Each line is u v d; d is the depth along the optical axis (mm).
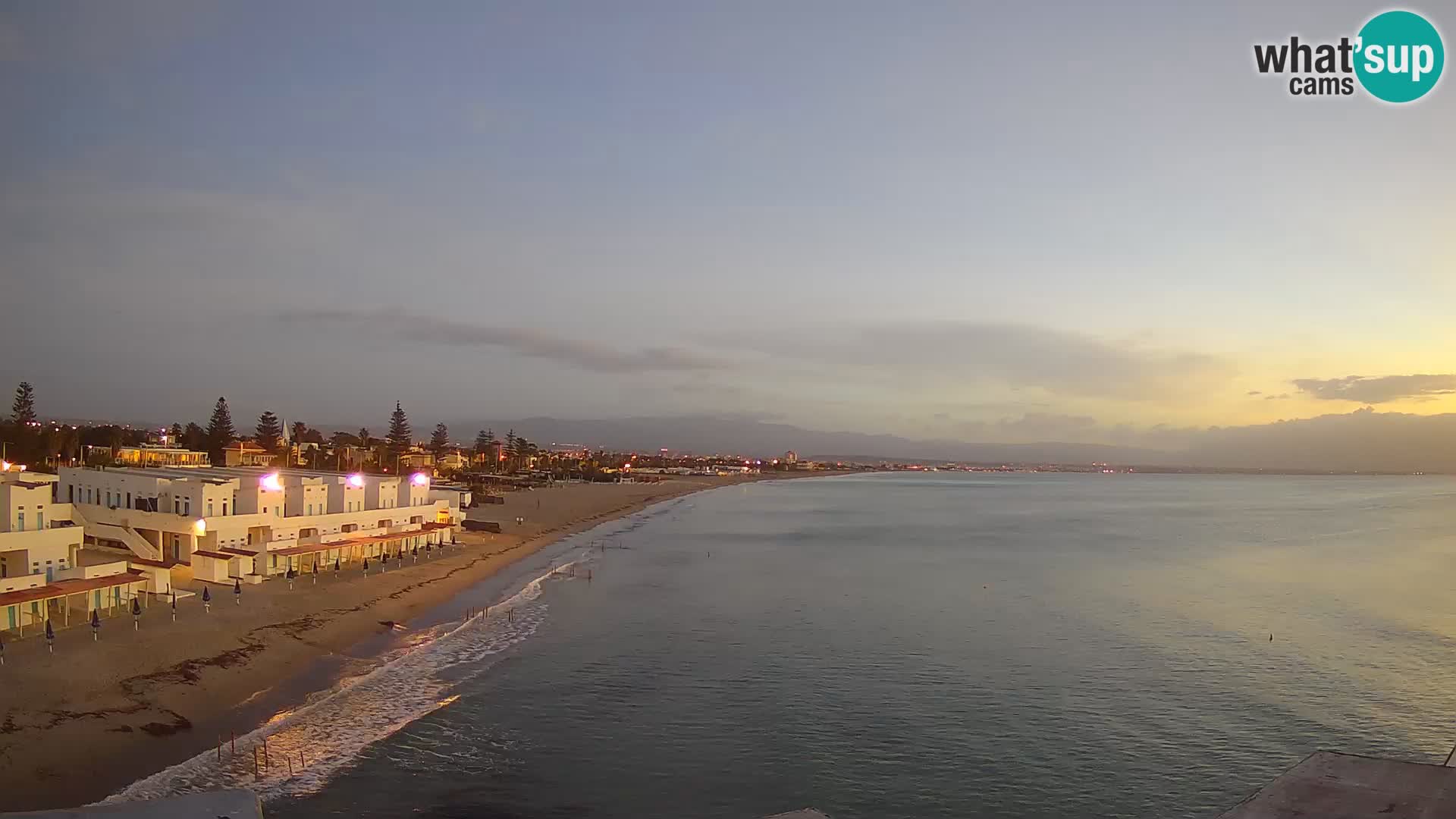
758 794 36844
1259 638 66562
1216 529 169000
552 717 45125
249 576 70812
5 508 56062
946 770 39656
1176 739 43781
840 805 36031
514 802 35125
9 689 40219
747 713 46875
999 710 48125
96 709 39562
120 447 158750
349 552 86062
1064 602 81875
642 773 38562
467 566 93562
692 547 126938
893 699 49750
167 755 36719
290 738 39938
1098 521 191625
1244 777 39250
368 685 48719
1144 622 72625
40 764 34031
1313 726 46000
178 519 68938
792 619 71750
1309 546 136250
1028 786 38219
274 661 50312
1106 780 38875
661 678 52812
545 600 77562
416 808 33969
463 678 51125
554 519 162000
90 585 53406
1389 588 91875
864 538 144125
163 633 51688
